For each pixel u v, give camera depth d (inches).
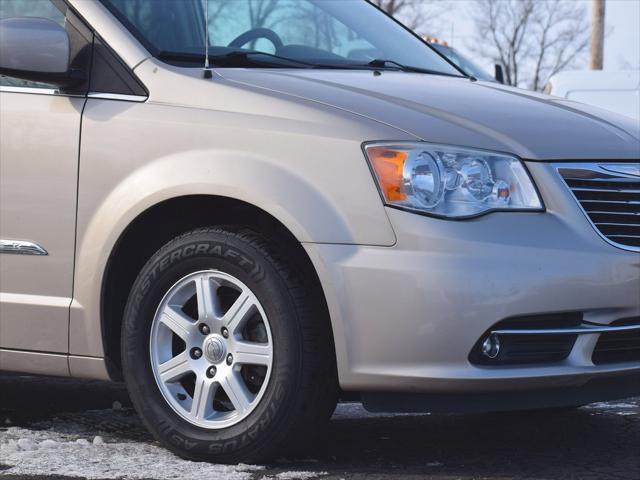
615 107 462.0
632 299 148.4
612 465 155.9
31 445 164.1
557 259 144.3
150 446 164.7
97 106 161.9
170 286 157.1
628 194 154.9
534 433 177.8
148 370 158.6
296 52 185.8
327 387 149.9
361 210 144.6
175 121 155.6
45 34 162.1
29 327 166.6
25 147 165.3
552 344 148.0
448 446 167.6
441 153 146.4
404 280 141.8
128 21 169.0
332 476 147.6
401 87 167.2
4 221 166.7
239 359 152.0
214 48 174.4
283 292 148.6
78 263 161.5
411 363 143.1
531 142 153.6
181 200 155.9
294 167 148.0
